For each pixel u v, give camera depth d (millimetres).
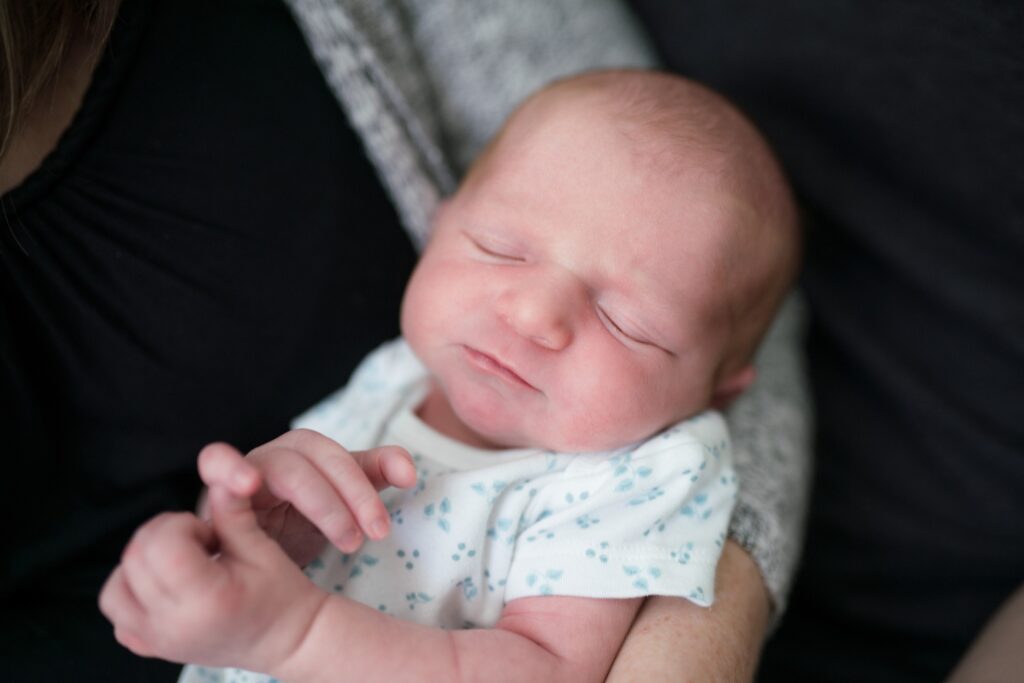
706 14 1353
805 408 1190
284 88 984
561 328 842
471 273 909
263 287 967
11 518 896
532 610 800
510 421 891
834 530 1293
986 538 1242
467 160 1242
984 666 895
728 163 970
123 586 601
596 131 956
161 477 949
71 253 849
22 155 811
